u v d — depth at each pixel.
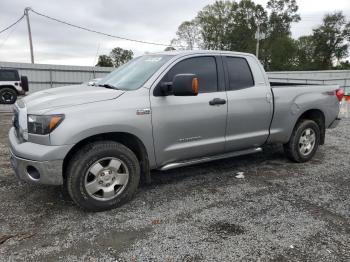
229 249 3.03
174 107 4.00
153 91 3.90
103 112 3.56
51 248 3.02
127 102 3.72
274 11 67.62
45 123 3.35
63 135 3.35
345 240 3.20
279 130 5.14
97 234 3.26
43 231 3.30
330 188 4.51
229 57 4.64
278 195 4.25
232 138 4.62
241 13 65.69
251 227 3.42
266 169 5.29
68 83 27.08
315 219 3.61
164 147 4.04
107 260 2.85
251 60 4.88
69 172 3.53
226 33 65.94
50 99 3.64
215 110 4.33
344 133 8.36
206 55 4.42
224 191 4.36
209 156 4.59
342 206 3.95
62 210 3.76
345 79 24.53
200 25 66.56
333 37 67.25
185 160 4.36
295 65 68.88
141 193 4.26
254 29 65.75
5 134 7.85
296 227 3.43
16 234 3.24
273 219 3.60
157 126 3.91
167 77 4.04
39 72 25.61
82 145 3.67
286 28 67.75
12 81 17.14
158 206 3.89
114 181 3.78
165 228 3.39
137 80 4.07
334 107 5.84
